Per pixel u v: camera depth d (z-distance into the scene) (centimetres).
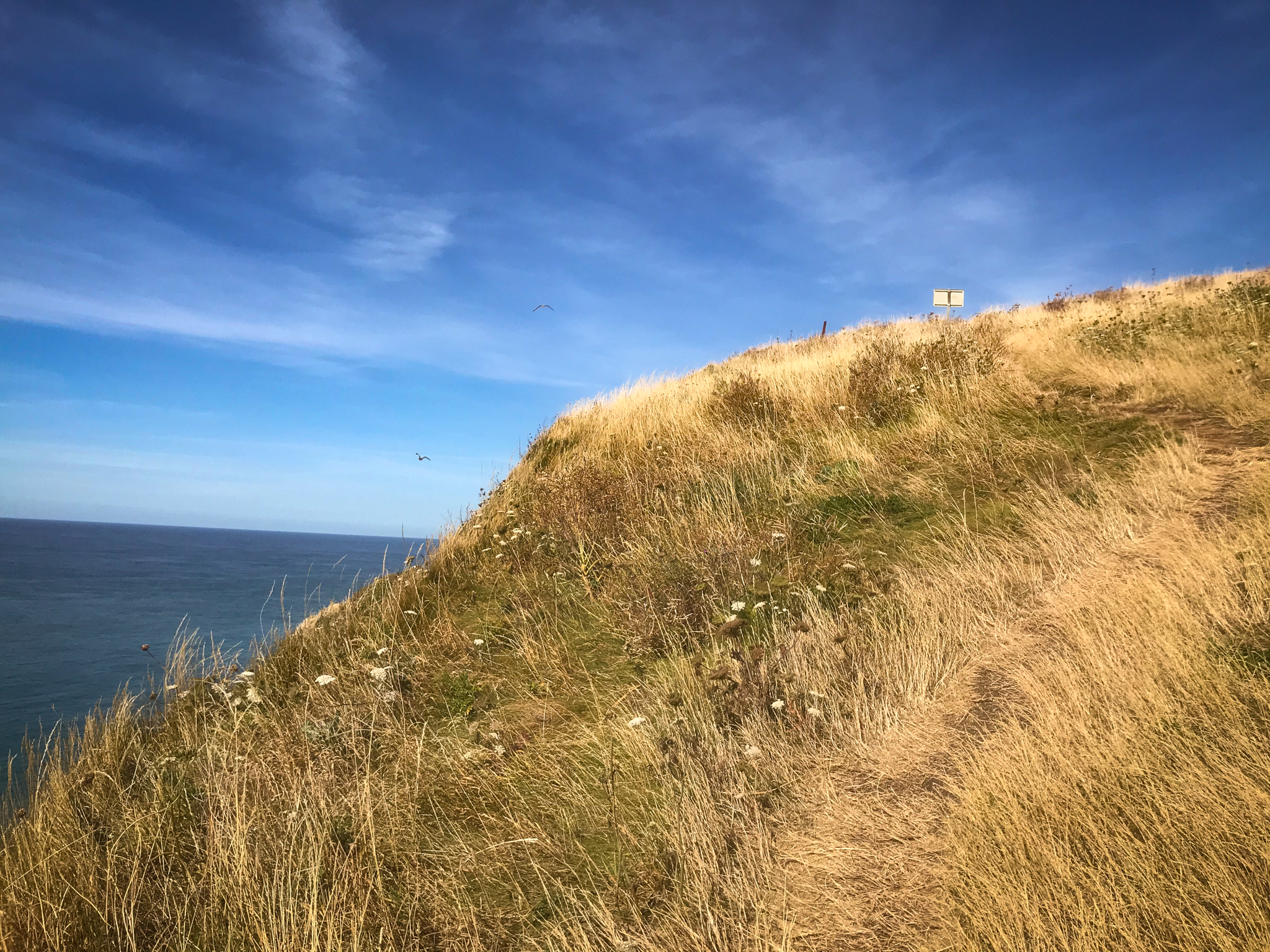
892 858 259
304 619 635
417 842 324
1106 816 224
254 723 455
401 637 580
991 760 274
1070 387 916
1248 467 537
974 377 887
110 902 281
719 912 253
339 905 268
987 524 571
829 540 598
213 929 273
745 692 389
